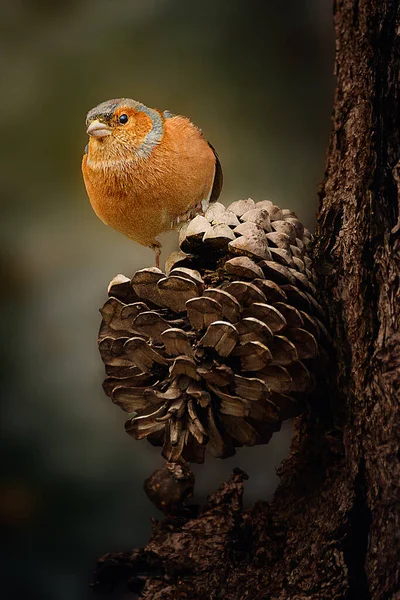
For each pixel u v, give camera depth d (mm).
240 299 3336
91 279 3965
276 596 3354
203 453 3359
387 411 3338
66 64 4129
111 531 3721
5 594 3689
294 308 3338
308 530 3363
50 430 3785
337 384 3367
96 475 3752
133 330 3355
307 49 4125
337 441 3371
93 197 3447
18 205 4066
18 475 3756
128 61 4129
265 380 3344
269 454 3707
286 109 4125
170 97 4102
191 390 3336
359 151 3369
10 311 3943
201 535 3402
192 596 3379
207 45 4145
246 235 3348
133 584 3416
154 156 3428
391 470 3330
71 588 3688
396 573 3324
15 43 4125
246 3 4133
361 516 3352
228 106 4117
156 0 4152
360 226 3361
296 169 4035
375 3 3367
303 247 3377
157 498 3418
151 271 3346
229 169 4027
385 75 3363
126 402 3361
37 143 4090
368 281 3357
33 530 3725
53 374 3816
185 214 3445
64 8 4152
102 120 3430
